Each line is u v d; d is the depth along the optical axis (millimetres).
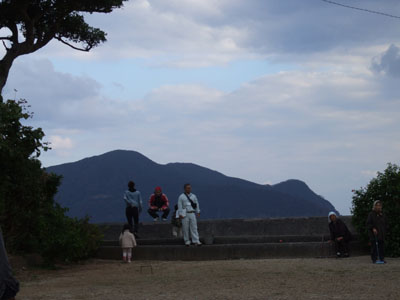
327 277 11664
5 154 15516
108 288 11359
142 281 12359
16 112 15625
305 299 8945
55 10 23812
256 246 17344
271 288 10344
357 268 13234
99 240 19594
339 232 16641
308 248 16891
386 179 16656
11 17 22719
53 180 17625
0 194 15469
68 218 18156
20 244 17016
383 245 14578
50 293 10852
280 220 20438
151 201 21906
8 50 22250
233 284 11117
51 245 16656
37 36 23953
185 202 18375
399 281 10750
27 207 16594
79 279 13383
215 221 20984
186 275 13102
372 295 9141
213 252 17750
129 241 17953
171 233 20922
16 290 6832
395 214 16297
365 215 16922
